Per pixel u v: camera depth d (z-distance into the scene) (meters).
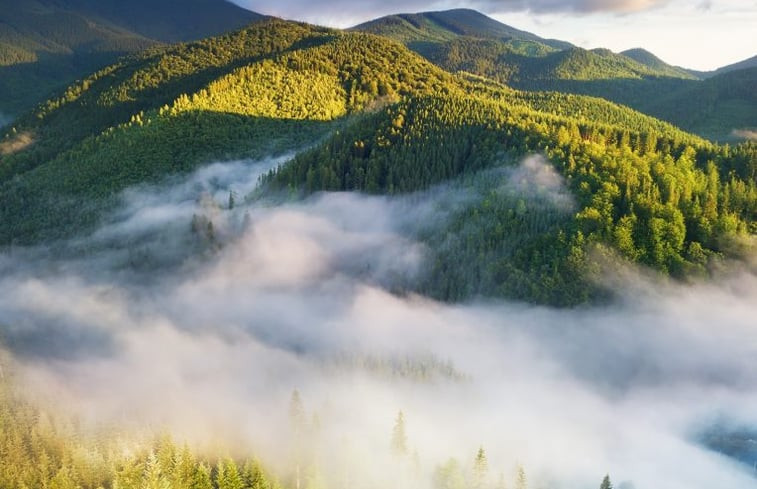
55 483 159.88
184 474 158.00
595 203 193.38
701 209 195.62
